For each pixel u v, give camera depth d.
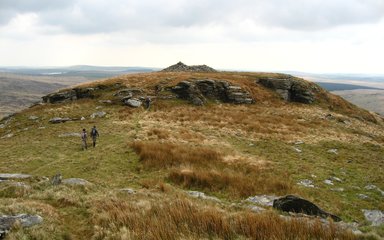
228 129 47.44
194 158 31.12
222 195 23.56
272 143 40.84
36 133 46.56
